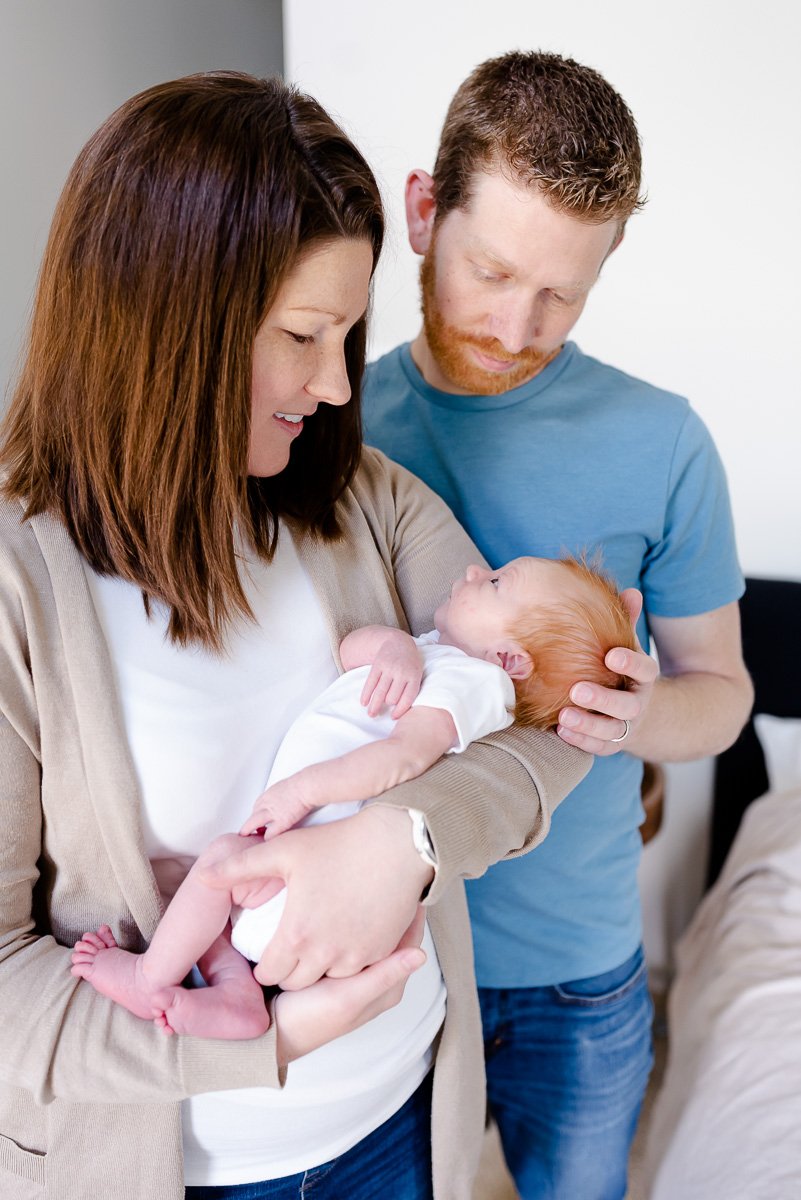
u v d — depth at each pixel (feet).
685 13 6.72
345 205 2.80
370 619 3.58
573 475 4.36
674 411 4.36
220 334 2.74
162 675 3.07
